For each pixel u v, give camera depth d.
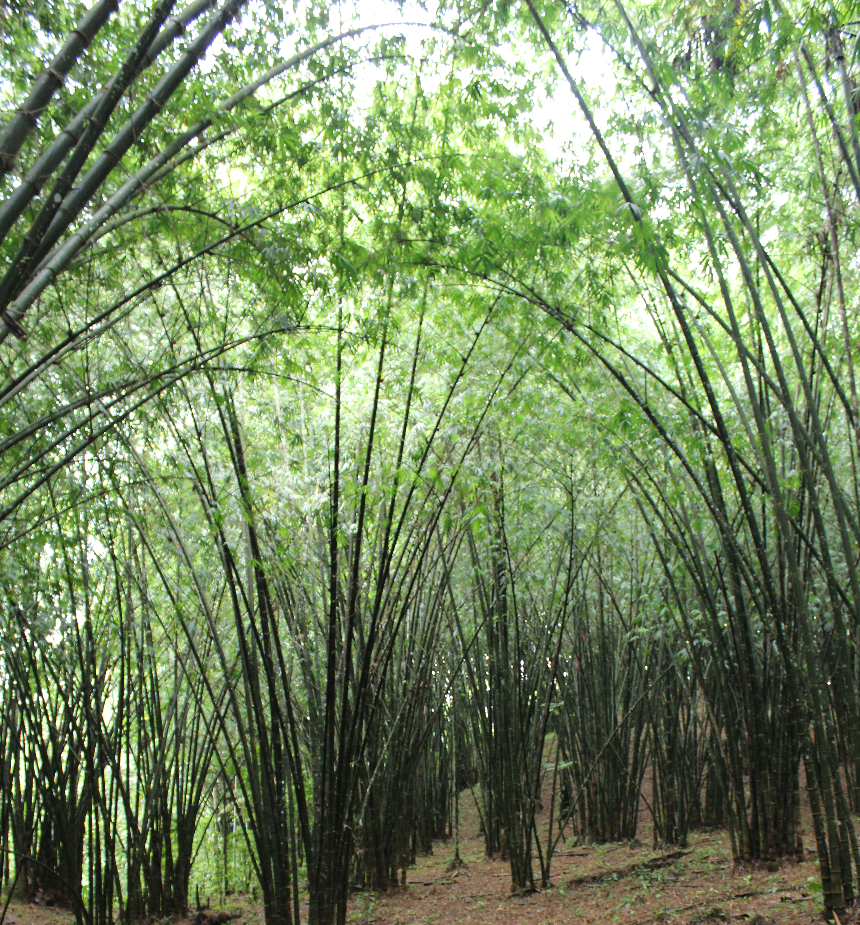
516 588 7.73
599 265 5.38
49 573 5.20
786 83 4.70
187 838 6.96
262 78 3.78
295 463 5.41
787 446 5.21
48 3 3.23
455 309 5.77
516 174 4.50
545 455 6.81
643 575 7.37
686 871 6.04
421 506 5.31
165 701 8.04
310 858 4.50
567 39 4.59
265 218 3.82
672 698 7.68
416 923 5.66
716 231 4.87
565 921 5.16
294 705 5.89
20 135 2.50
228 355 5.01
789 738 5.44
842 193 4.73
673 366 5.13
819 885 3.91
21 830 6.55
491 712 7.98
